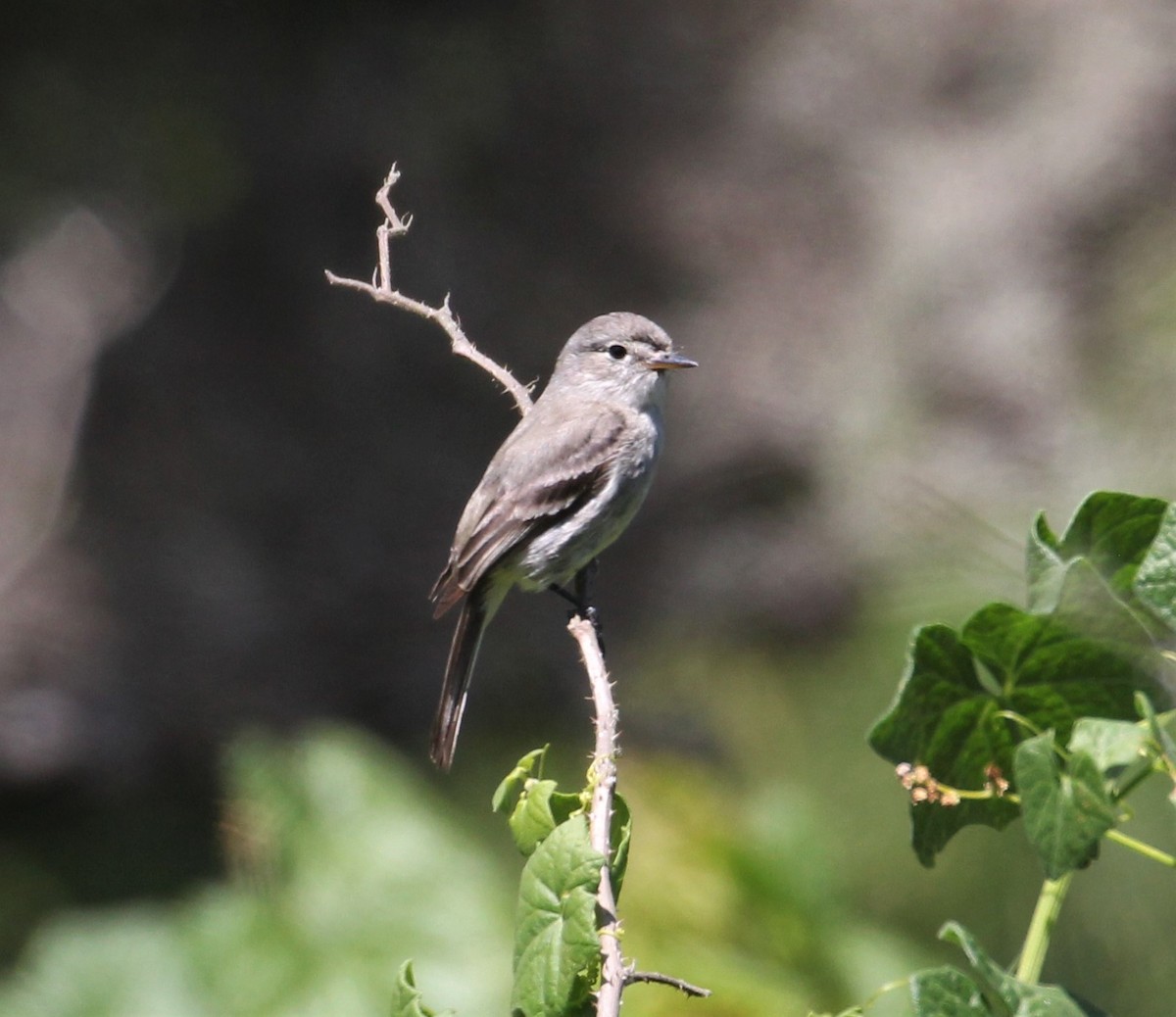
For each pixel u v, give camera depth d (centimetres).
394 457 1372
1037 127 1427
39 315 1714
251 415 1395
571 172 1496
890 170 1445
